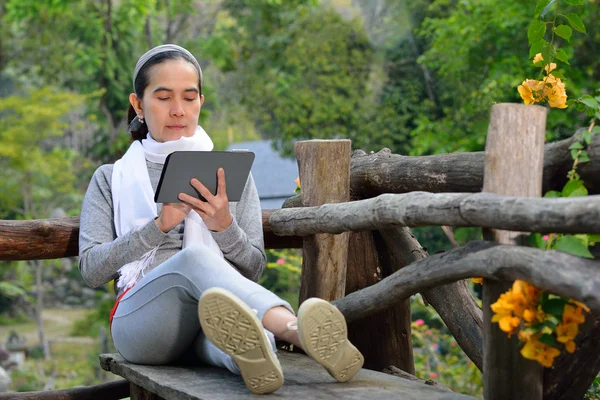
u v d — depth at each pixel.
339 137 14.63
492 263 1.97
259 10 15.92
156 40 16.53
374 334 3.28
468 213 1.98
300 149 3.10
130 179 2.80
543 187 2.25
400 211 2.23
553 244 2.04
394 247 3.11
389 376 2.49
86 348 18.22
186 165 2.50
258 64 15.88
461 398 2.17
